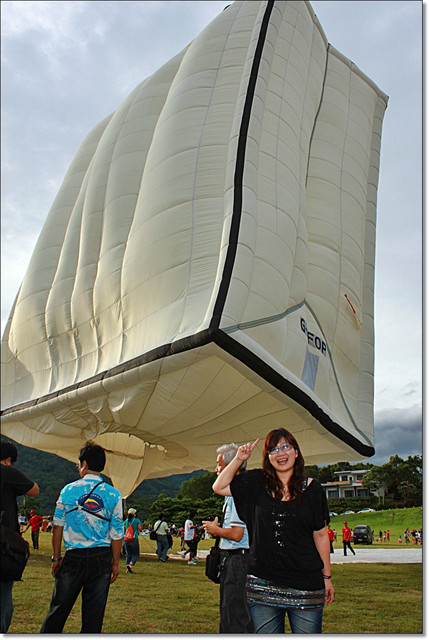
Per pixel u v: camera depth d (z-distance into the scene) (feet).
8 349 60.34
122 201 48.34
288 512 10.37
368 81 64.59
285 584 10.17
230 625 11.89
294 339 37.96
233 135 38.06
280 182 39.50
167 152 41.75
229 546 12.93
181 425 41.70
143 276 38.96
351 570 37.76
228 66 44.24
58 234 60.90
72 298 50.19
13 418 54.75
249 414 39.04
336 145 56.34
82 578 13.39
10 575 12.69
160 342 34.30
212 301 31.30
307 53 49.80
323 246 50.26
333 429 39.60
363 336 53.67
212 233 36.04
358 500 255.29
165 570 36.14
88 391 40.81
